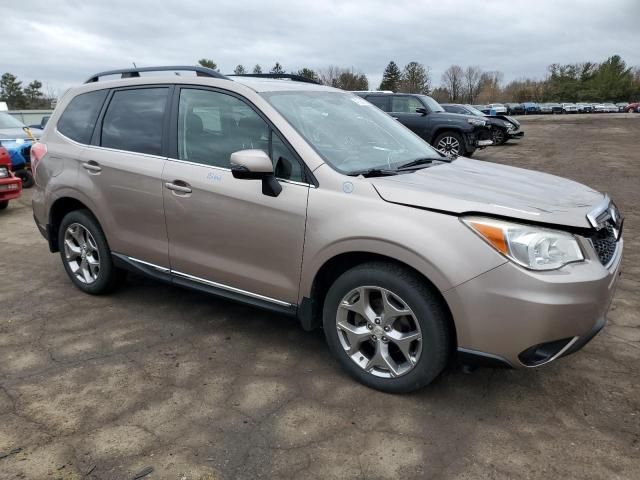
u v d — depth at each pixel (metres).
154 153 3.76
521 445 2.57
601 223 2.79
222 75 3.63
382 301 2.90
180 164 3.59
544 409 2.86
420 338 2.78
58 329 3.85
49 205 4.47
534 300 2.48
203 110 3.58
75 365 3.33
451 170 3.42
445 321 2.73
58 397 2.96
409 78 86.88
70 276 4.57
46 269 5.24
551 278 2.50
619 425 2.72
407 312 2.80
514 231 2.54
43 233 4.68
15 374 3.21
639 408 2.87
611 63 92.56
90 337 3.72
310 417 2.79
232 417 2.79
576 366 3.29
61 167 4.32
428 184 2.94
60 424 2.72
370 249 2.79
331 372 3.24
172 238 3.68
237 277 3.40
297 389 3.06
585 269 2.60
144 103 3.91
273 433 2.66
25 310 4.19
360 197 2.88
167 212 3.64
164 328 3.86
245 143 3.33
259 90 3.44
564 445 2.57
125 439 2.61
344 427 2.71
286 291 3.20
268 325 3.92
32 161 4.63
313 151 3.10
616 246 3.02
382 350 2.95
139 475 2.37
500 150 17.36
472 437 2.63
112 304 4.30
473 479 2.35
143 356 3.45
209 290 3.60
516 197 2.82
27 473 2.37
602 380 3.13
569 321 2.53
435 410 2.85
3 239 6.50
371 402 2.92
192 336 3.74
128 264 4.02
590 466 2.43
